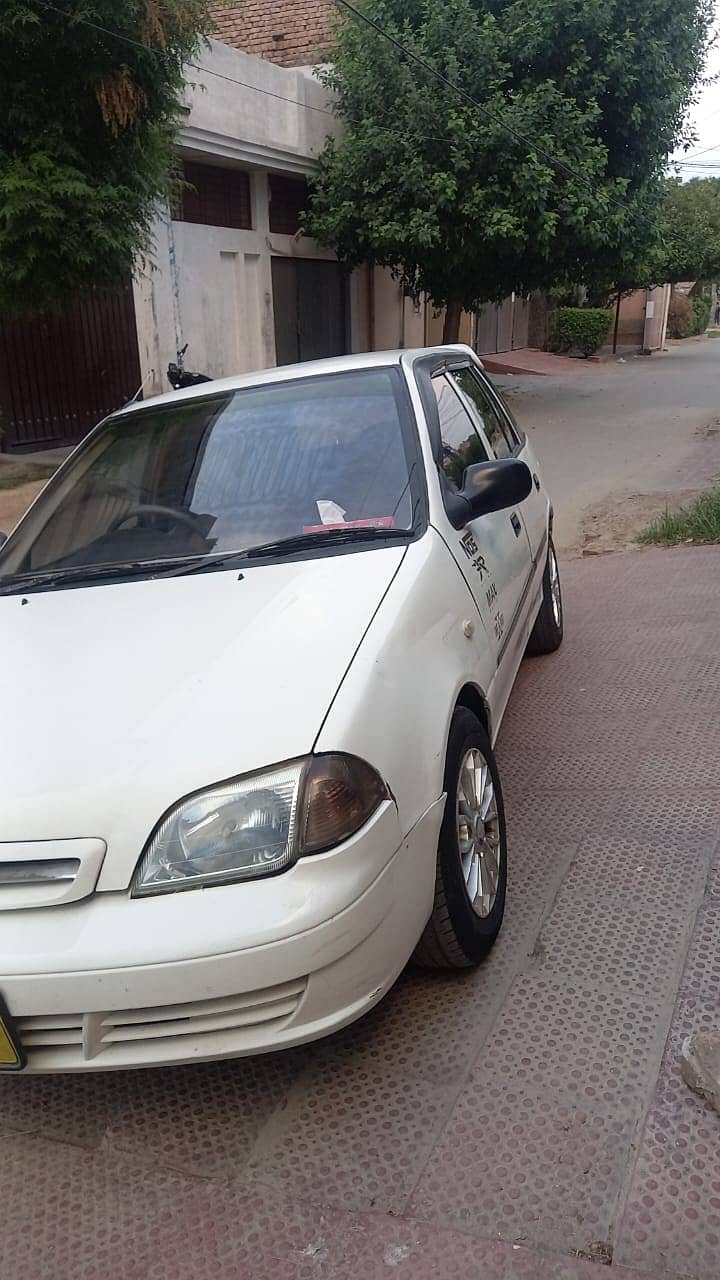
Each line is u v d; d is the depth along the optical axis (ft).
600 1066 7.88
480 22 47.60
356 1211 6.89
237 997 6.83
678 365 88.74
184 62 23.18
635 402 58.85
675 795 12.14
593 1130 7.30
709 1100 7.42
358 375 12.03
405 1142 7.39
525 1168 7.06
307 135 49.26
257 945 6.65
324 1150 7.41
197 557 10.12
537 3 45.73
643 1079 7.72
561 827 11.61
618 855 10.89
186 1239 6.84
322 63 55.72
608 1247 6.45
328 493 10.55
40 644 8.81
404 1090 7.86
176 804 6.88
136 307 41.45
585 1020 8.39
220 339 47.75
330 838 6.93
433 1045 8.29
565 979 8.92
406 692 8.02
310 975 6.88
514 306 97.14
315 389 11.95
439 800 8.04
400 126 47.42
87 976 6.62
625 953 9.21
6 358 36.04
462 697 9.66
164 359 43.32
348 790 7.04
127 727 7.39
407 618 8.59
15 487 31.91
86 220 21.39
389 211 48.21
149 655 8.25
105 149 22.34
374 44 47.11
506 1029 8.38
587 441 45.01
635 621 19.20
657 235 53.26
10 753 7.37
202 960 6.61
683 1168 6.95
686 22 48.73
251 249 49.49
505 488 10.68
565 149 46.91
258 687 7.56
